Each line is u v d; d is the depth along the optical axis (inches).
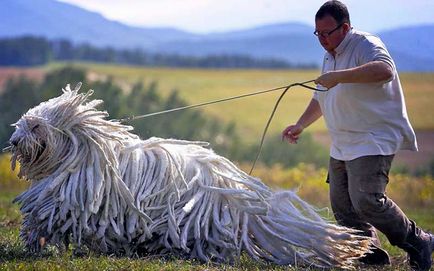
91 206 301.7
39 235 310.7
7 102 1502.2
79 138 310.2
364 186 306.0
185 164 320.5
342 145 312.7
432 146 1718.8
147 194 309.6
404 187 794.8
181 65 7391.7
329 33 305.4
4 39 6545.3
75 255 308.2
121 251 313.1
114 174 306.8
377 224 311.0
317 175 891.4
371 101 304.0
